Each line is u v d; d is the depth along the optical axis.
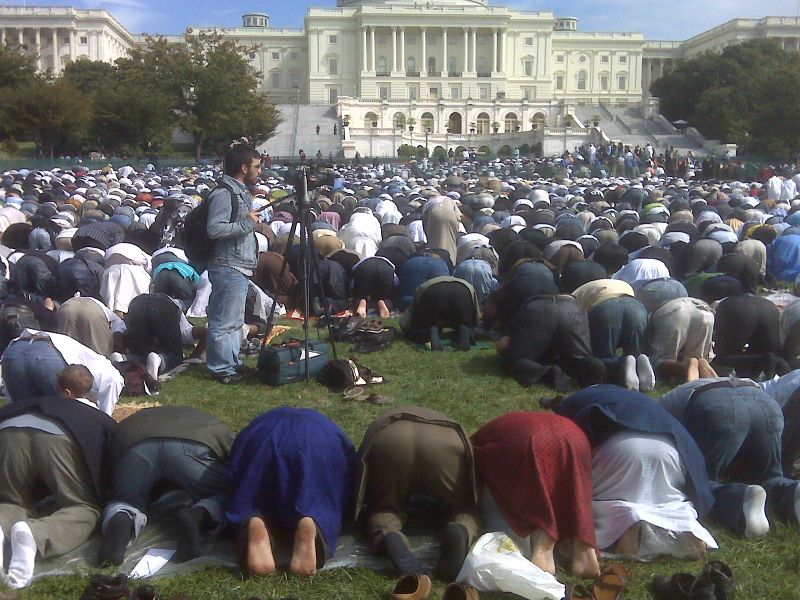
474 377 9.59
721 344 9.68
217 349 9.23
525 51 126.00
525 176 48.69
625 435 5.75
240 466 5.64
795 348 9.77
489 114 105.00
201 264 9.29
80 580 5.22
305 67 130.12
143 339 9.62
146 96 65.31
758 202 25.83
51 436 5.63
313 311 12.51
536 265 11.41
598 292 9.95
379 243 16.58
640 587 5.23
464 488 5.68
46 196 23.02
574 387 9.05
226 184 8.95
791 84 67.50
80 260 11.97
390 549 5.38
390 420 5.71
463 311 10.92
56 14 118.44
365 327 11.15
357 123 103.19
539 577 5.04
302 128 94.88
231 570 5.38
